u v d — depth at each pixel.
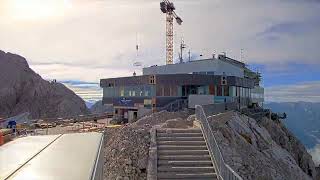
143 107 45.84
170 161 19.88
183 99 44.97
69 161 9.33
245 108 52.03
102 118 52.12
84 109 93.81
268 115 59.09
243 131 33.03
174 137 22.45
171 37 73.75
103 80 52.81
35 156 10.27
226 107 38.97
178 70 54.94
